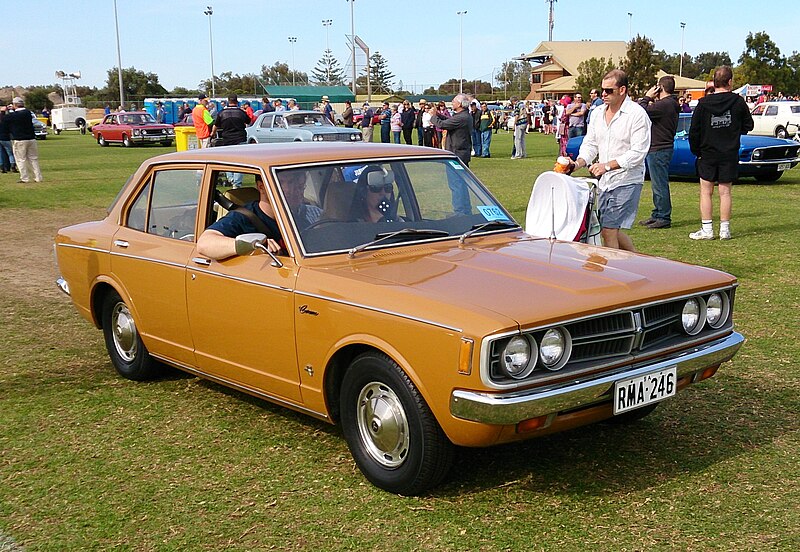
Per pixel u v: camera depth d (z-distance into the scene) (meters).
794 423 4.95
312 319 4.32
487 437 3.69
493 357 3.59
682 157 18.05
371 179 4.98
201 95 21.78
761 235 11.05
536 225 6.53
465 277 4.15
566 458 4.53
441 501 4.07
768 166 17.33
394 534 3.77
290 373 4.56
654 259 4.63
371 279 4.17
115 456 4.75
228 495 4.22
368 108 33.22
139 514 4.05
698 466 4.39
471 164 25.17
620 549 3.58
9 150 24.88
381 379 4.03
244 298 4.73
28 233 13.20
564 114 25.06
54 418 5.37
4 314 8.12
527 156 29.05
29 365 6.51
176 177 5.51
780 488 4.12
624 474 4.32
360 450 4.27
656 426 4.96
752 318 7.12
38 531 3.91
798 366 5.93
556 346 3.74
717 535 3.68
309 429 5.07
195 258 5.08
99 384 6.04
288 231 4.61
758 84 72.62
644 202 15.12
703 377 4.40
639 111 7.36
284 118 28.53
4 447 4.91
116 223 6.00
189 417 5.34
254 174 4.92
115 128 42.03
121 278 5.77
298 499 4.15
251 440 4.93
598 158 7.82
